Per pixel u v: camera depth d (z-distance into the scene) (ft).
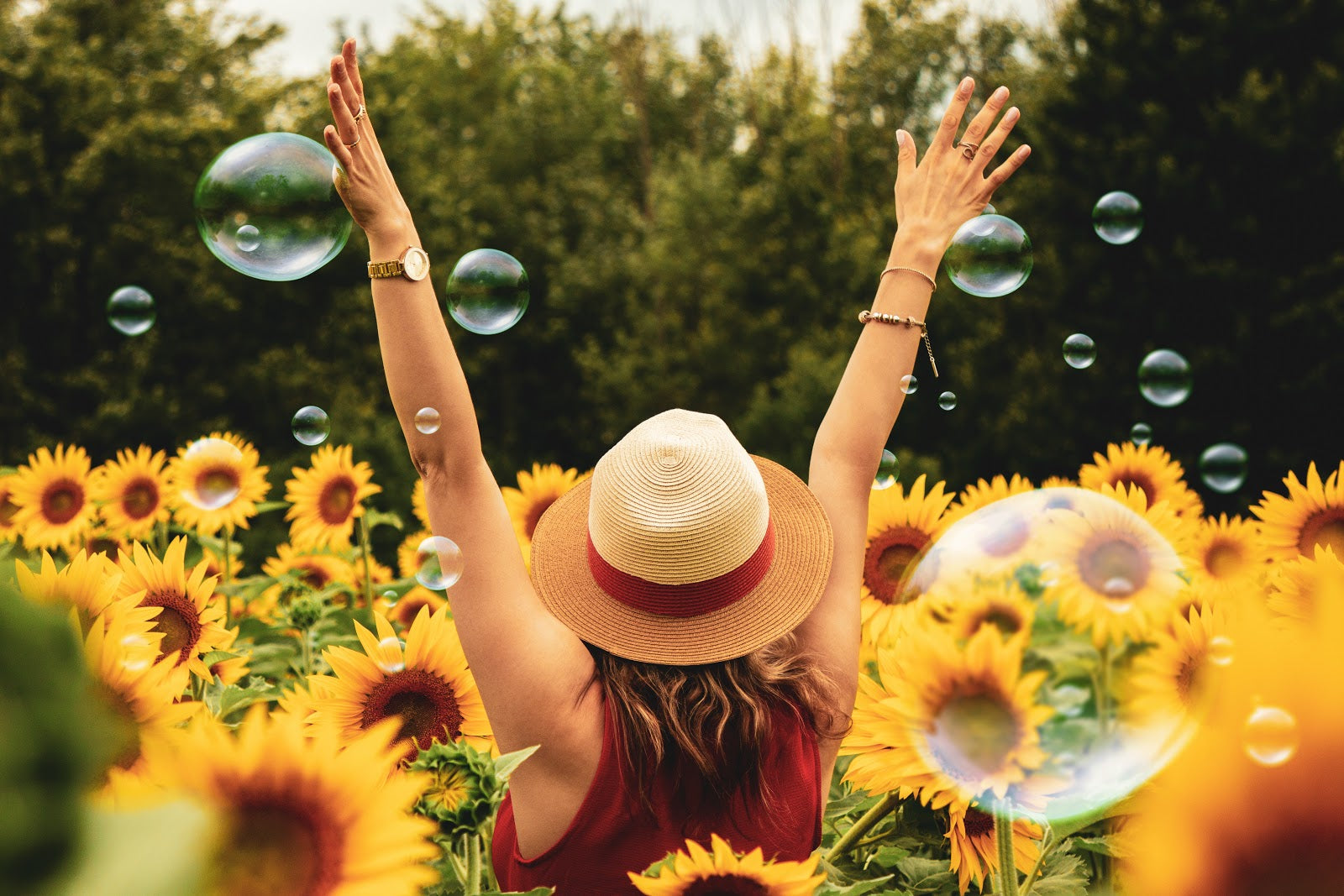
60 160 62.44
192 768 2.04
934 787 4.83
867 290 65.26
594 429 78.69
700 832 4.71
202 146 65.00
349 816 2.06
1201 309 42.16
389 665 6.01
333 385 67.92
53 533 12.36
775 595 5.16
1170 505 10.78
